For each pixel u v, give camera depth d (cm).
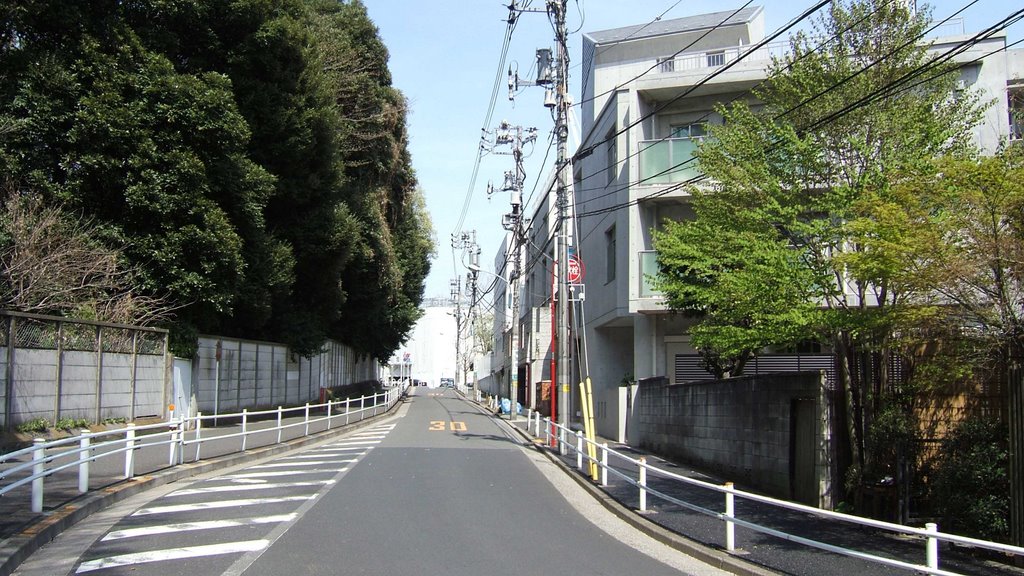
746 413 1470
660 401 2092
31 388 1512
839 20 1215
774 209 1131
